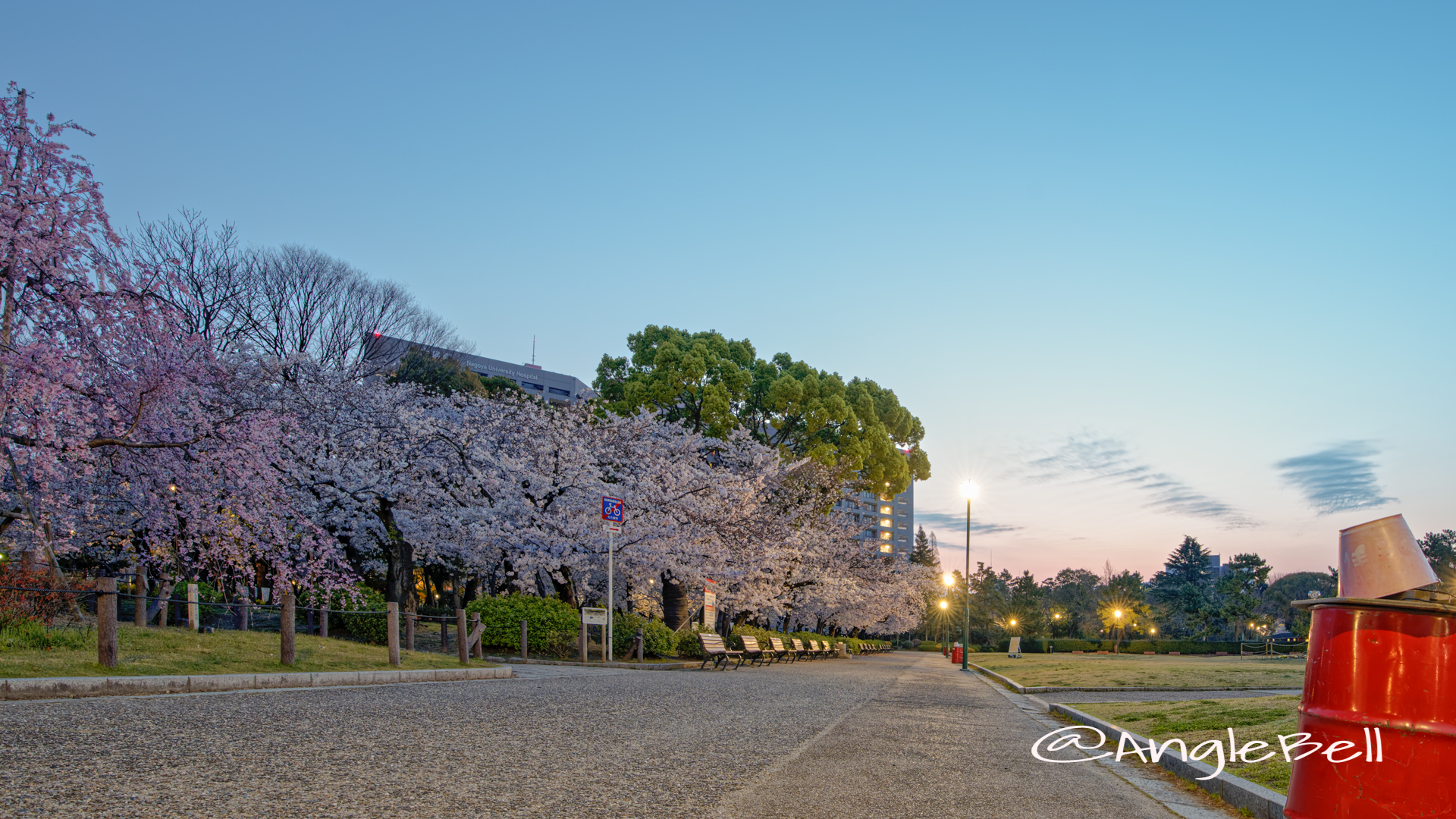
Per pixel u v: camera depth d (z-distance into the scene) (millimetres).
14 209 11586
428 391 33031
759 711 10648
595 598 27625
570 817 4508
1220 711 10938
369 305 34625
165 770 4941
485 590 27547
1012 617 101938
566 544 22766
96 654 9914
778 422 39969
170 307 13617
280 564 16828
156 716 7004
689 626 29281
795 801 5348
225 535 16062
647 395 36469
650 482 25250
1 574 11734
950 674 29641
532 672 15969
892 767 6953
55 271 12086
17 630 10266
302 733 6605
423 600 34156
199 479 14688
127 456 14234
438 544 23781
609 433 27922
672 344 38312
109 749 5418
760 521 31609
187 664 10367
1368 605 3748
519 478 23953
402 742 6484
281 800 4426
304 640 14906
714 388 36531
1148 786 6953
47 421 11461
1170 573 130625
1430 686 3602
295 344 32094
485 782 5219
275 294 31828
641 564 24969
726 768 6320
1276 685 20047
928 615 92625
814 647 36562
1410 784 3555
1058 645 84938
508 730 7453
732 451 33500
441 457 24656
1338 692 3818
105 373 13164
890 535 144625
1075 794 6336
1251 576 94188
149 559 17141
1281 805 5422
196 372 14266
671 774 5918
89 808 4004
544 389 110312
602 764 6133
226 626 20031
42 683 7844
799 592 40938
